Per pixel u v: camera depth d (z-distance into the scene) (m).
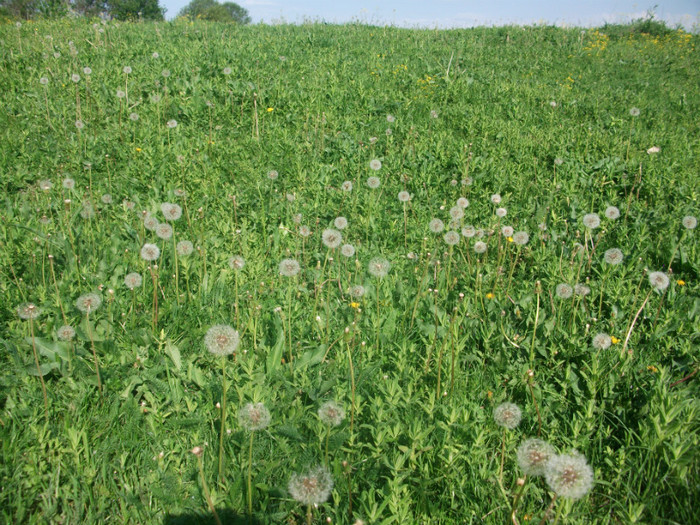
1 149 5.78
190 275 4.09
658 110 9.66
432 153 6.80
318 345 3.36
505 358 3.33
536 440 2.09
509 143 7.23
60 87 7.95
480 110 8.68
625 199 5.86
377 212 5.37
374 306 3.88
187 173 5.70
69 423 2.63
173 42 11.80
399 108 8.60
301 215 4.98
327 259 4.21
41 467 2.42
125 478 2.46
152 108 7.46
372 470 2.47
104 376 2.94
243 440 2.55
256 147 6.66
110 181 5.54
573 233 5.12
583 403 3.01
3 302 3.47
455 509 2.39
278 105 8.09
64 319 3.23
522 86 10.33
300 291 4.01
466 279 4.24
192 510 2.29
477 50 14.16
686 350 3.32
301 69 10.32
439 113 8.60
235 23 16.45
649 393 2.91
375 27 17.77
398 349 3.38
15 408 2.68
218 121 7.48
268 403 2.80
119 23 14.19
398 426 2.63
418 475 2.51
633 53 15.07
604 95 10.30
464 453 2.59
